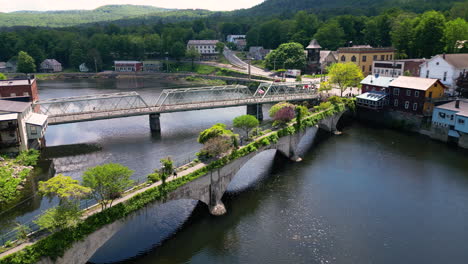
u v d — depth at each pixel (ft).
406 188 170.40
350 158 210.38
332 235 132.05
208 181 144.46
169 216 144.05
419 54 393.50
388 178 181.68
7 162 188.34
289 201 157.89
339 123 291.99
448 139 234.58
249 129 207.00
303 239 129.59
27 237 99.96
